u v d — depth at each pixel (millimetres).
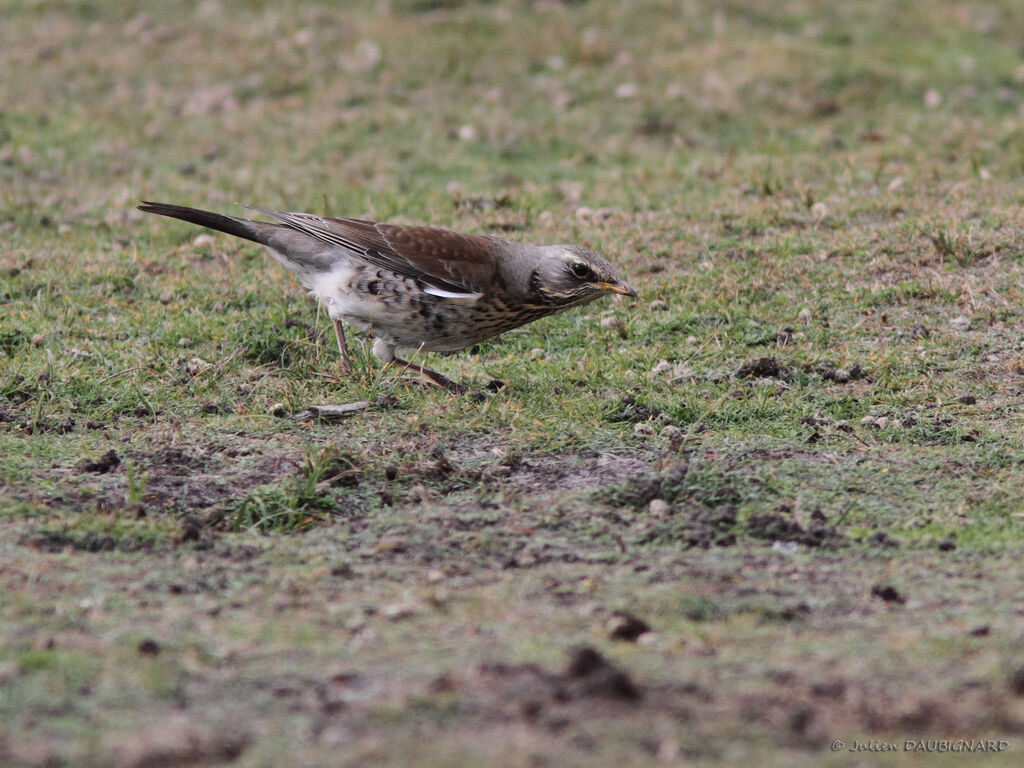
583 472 10594
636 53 25453
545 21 26812
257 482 10266
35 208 18547
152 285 15188
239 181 20219
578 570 8492
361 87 24312
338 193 19562
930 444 11172
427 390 12344
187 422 11531
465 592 8062
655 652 7004
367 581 8305
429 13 27422
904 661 6887
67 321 13867
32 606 7523
